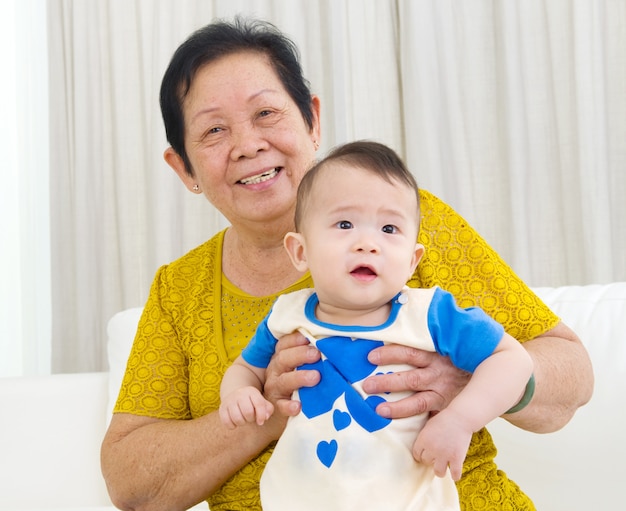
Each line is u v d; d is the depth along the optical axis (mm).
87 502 2121
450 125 3066
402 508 1118
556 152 2979
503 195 3057
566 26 2943
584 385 1385
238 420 1217
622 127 2920
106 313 3396
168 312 1617
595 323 1842
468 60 3061
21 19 3475
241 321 1553
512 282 1452
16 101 3475
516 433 1813
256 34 1562
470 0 3059
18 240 3486
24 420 2188
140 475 1451
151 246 3309
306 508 1145
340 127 3168
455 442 1094
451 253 1472
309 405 1184
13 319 3477
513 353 1164
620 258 2932
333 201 1211
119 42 3375
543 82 2986
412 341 1176
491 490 1346
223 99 1507
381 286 1186
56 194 3449
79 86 3398
